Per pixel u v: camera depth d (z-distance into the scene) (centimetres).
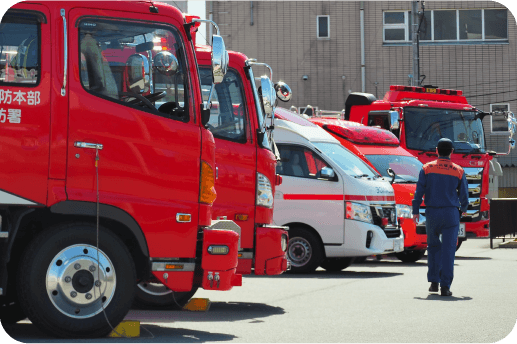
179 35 800
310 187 1530
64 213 726
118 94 765
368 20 3938
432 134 2131
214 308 1020
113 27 770
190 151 783
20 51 732
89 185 736
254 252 1073
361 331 823
